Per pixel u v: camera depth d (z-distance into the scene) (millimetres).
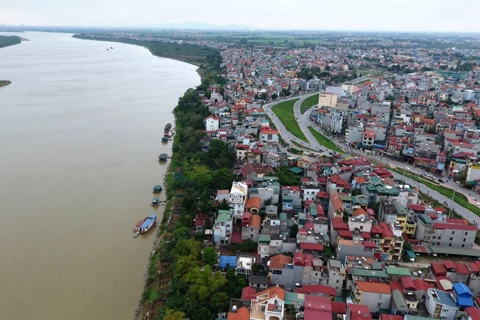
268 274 118250
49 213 164500
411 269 128750
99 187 189750
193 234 146625
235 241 141375
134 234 151375
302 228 133625
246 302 105062
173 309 107625
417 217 148500
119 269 131750
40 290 120750
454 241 141375
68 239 147125
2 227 153250
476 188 190250
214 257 127188
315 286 112875
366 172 183875
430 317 100312
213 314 103688
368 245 125188
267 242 130875
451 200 177500
